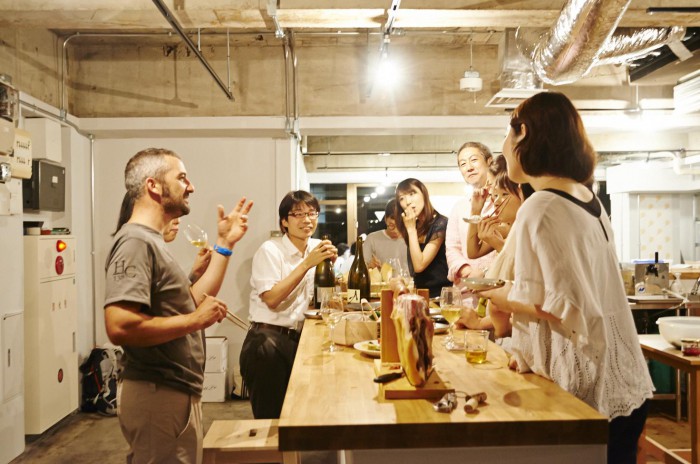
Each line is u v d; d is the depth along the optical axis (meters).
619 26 3.53
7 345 3.34
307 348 1.77
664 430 3.69
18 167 3.45
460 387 1.29
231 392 4.86
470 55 4.93
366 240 4.73
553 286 1.22
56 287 3.92
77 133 4.68
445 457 1.13
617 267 1.38
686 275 4.69
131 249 1.61
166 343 1.68
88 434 3.85
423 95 4.96
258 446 1.91
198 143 4.93
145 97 4.84
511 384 1.32
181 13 3.21
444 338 1.92
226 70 4.89
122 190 4.88
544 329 1.36
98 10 3.14
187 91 4.86
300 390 1.30
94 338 4.81
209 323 1.63
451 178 8.20
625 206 8.06
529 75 4.28
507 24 3.47
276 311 2.54
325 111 4.92
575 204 1.30
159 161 1.76
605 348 1.25
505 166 1.96
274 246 2.62
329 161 8.23
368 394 1.26
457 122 4.93
